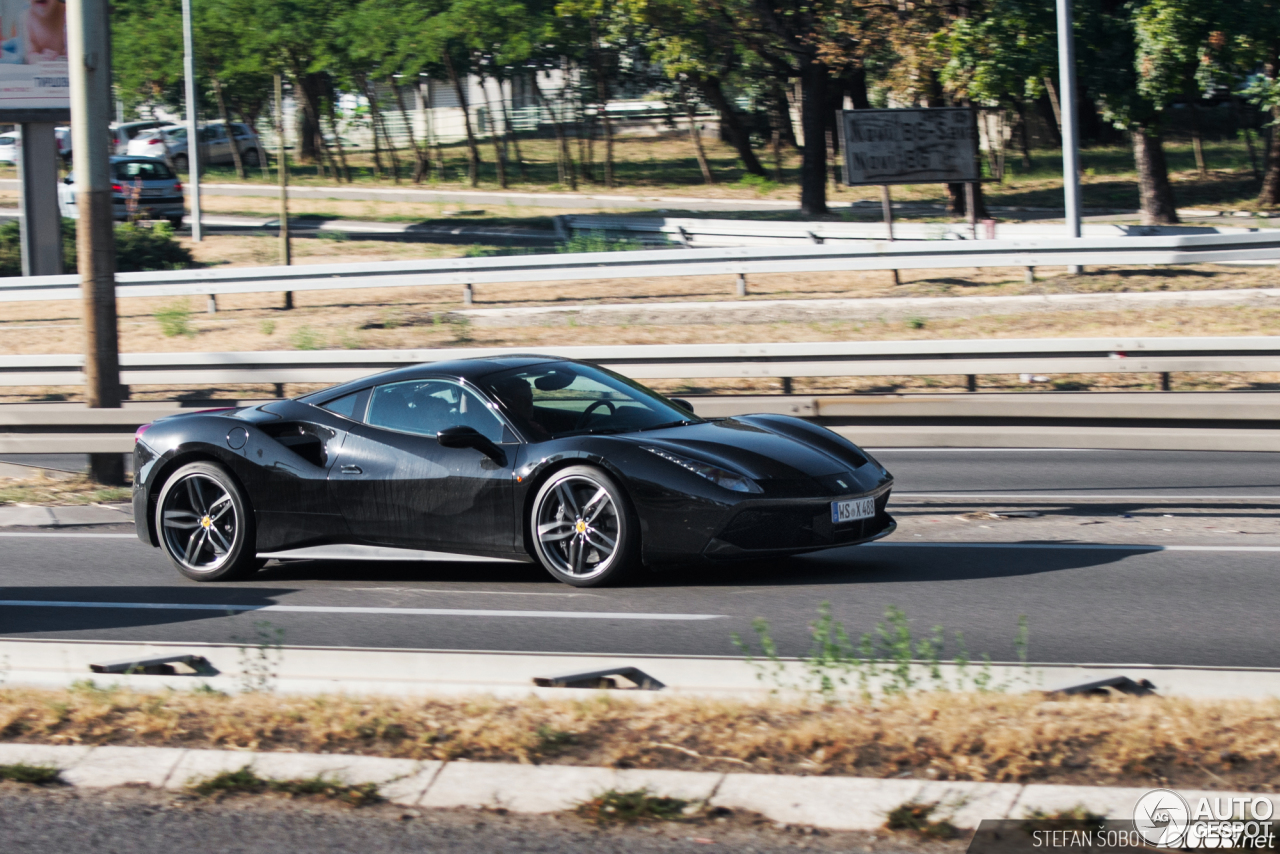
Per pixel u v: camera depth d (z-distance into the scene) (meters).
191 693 6.86
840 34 38.00
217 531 10.75
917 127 29.52
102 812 5.40
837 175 56.41
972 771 5.29
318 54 54.97
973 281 27.94
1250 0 34.00
